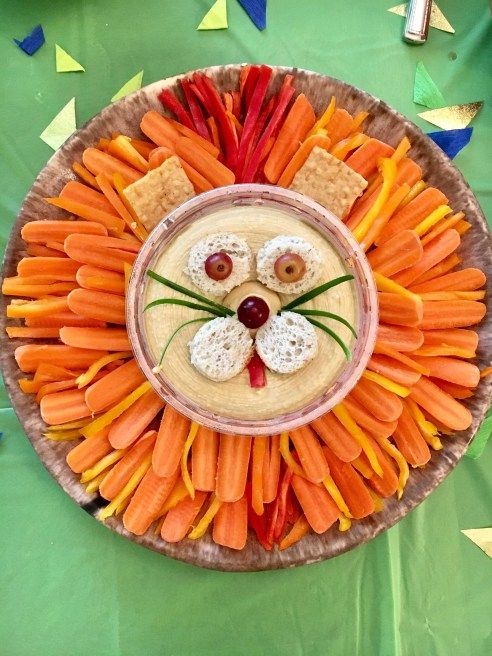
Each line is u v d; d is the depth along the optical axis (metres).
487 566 0.46
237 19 0.48
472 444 0.46
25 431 0.39
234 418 0.38
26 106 0.46
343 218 0.40
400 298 0.39
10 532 0.44
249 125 0.40
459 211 0.42
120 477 0.40
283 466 0.41
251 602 0.45
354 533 0.41
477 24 0.49
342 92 0.41
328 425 0.40
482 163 0.49
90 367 0.39
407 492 0.41
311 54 0.48
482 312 0.41
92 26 0.47
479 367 0.41
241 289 0.38
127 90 0.47
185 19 0.48
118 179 0.39
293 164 0.40
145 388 0.39
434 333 0.41
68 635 0.44
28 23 0.47
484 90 0.49
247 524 0.40
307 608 0.45
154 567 0.45
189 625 0.44
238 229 0.38
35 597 0.44
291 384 0.38
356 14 0.49
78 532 0.44
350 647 0.45
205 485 0.39
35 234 0.39
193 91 0.40
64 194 0.39
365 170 0.41
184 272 0.38
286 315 0.37
